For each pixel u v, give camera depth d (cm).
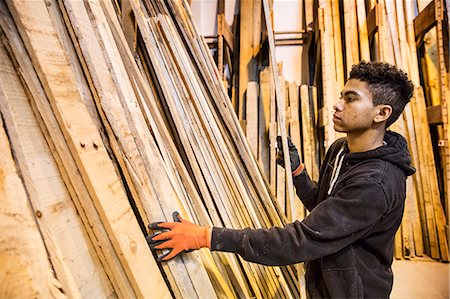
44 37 67
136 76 105
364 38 309
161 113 121
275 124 291
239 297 113
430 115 291
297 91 313
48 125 65
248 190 158
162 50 127
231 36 332
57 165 68
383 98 96
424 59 314
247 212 142
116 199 75
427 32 307
